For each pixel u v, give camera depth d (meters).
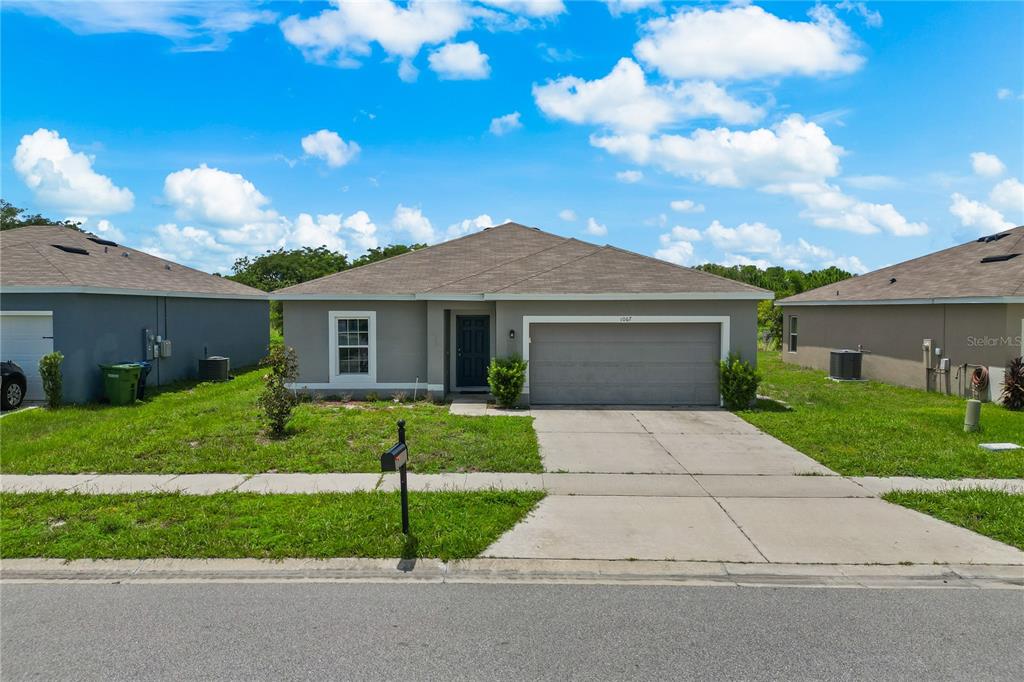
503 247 18.69
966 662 4.46
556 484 8.55
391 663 4.41
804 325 23.80
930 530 6.96
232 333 22.09
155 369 17.55
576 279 15.12
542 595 5.50
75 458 9.63
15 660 4.45
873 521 7.23
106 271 17.03
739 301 14.46
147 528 6.87
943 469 9.17
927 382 17.42
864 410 14.00
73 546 6.38
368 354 15.82
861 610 5.25
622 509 7.61
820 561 6.19
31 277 14.70
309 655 4.51
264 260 45.62
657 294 14.41
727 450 10.46
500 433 11.33
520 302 14.66
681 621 5.04
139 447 10.20
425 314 15.75
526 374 14.48
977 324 15.83
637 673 4.29
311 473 8.98
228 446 10.34
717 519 7.29
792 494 8.19
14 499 7.75
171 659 4.46
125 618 5.07
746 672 4.32
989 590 5.64
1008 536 6.73
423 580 5.80
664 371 14.75
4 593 5.54
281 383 11.14
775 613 5.18
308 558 6.21
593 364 14.80
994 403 15.19
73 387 14.52
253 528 6.84
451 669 4.33
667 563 6.14
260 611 5.19
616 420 12.96
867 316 19.91
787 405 14.78
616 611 5.21
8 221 39.81
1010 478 8.82
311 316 15.73
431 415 13.10
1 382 13.52
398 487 8.30
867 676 4.28
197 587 5.66
